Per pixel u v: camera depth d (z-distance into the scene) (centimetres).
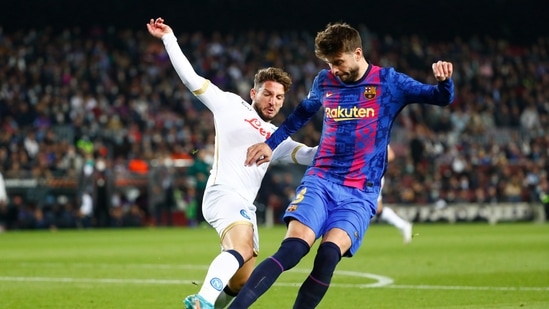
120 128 10762
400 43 15000
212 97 2495
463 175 11219
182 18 15225
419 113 12731
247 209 2430
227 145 2498
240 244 2327
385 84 2316
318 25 15875
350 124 2328
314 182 2317
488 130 12544
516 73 14612
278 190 10156
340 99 2342
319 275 2161
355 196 2314
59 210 9381
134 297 3309
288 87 2581
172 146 10506
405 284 3716
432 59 14725
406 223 5662
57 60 12188
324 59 2331
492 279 3875
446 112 13188
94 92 11612
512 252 5509
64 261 5047
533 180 11281
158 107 11838
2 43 12219
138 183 9788
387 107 2322
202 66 12938
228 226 2370
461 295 3309
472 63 14712
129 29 14925
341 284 3728
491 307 2941
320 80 2389
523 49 16088
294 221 2245
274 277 2130
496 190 11119
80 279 4009
